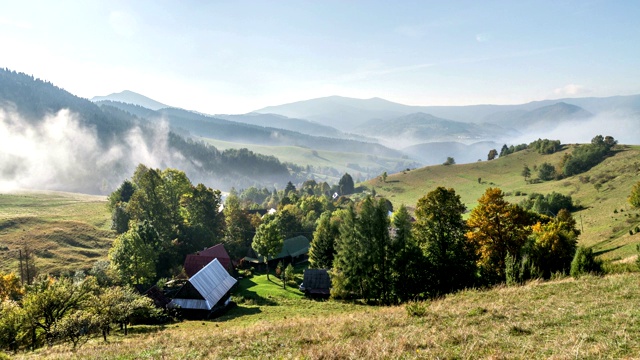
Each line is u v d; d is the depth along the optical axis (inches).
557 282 1174.3
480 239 1817.2
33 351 998.4
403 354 548.4
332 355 555.2
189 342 816.3
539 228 2399.1
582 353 477.7
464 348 559.2
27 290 1576.0
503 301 970.1
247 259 3700.8
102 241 4109.3
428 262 1818.4
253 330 892.0
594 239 3668.8
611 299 829.8
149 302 1713.8
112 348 824.9
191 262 2878.9
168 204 3686.0
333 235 3284.9
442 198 1824.6
